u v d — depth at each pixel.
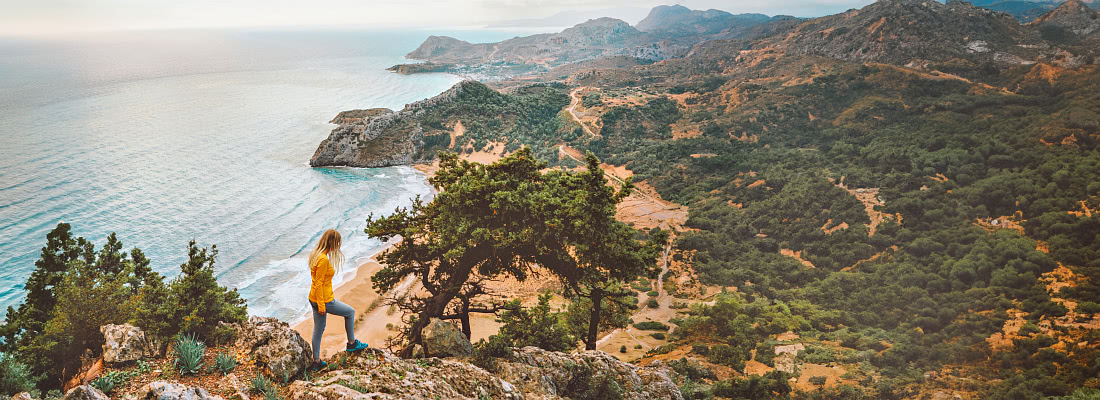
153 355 12.12
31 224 95.62
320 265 11.27
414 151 169.62
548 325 23.67
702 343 54.06
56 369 19.23
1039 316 53.00
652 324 68.12
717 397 35.44
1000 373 42.78
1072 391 37.12
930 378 41.88
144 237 93.81
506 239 23.02
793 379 41.12
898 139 136.88
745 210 116.19
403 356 18.14
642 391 18.77
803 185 116.81
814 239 98.81
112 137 178.62
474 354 16.70
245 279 80.38
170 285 20.06
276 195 126.81
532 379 15.88
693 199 130.25
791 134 179.75
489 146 178.88
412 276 79.56
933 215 89.38
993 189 86.62
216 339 12.90
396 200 130.62
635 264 26.31
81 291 19.53
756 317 64.44
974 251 73.38
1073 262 63.97
